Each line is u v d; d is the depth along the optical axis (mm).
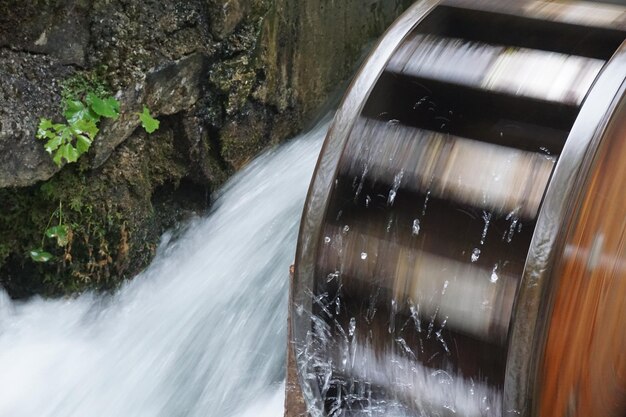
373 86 4406
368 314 4277
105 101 6285
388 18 8641
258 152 7734
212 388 6328
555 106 4137
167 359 6582
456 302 4016
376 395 4430
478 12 4676
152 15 6555
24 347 6500
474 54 4445
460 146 4203
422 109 4523
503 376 3945
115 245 6824
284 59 7574
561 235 3637
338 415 4547
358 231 4254
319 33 7844
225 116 7309
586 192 3689
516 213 3965
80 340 6645
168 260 7305
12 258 6617
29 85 5992
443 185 4152
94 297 6883
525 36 4609
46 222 6473
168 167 7188
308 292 4332
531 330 3666
